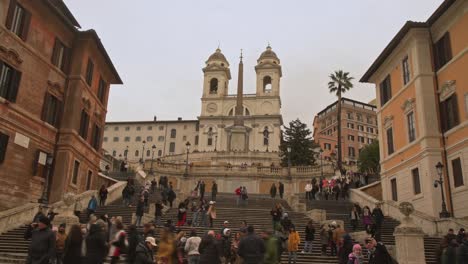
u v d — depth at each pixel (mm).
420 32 26734
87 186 30734
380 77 33312
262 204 31984
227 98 100375
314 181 35250
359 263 12055
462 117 23266
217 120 97750
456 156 23469
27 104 23641
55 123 26625
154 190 35562
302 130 67938
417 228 16375
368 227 20188
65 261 7941
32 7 24000
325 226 22031
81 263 7945
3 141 21578
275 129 95438
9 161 22047
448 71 24750
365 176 38656
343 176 40500
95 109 31984
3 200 21453
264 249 10125
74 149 27500
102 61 32406
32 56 24078
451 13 24422
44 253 9016
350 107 113562
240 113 92500
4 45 21484
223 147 95375
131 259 9984
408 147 27359
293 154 65375
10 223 19719
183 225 21969
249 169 51844
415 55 26766
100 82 33062
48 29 25844
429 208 24172
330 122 116188
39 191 24828
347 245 13516
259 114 98312
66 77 27844
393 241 20969
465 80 23047
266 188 50875
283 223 18188
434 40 26500
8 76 22172
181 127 107562
